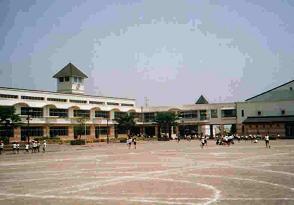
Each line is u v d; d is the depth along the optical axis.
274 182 16.45
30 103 67.81
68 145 64.44
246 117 84.25
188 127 96.75
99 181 18.12
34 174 22.06
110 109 88.00
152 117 97.06
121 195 14.08
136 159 31.17
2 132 61.31
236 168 22.48
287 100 79.88
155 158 31.58
